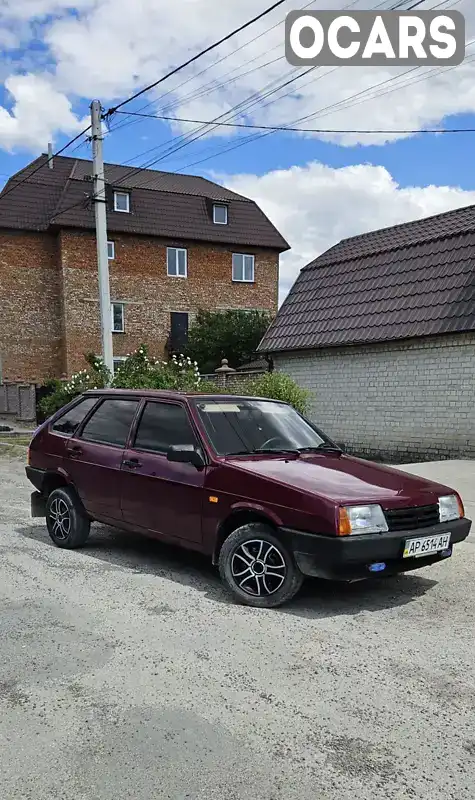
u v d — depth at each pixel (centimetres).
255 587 488
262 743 297
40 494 707
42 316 3105
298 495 467
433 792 264
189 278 3269
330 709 330
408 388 1352
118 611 470
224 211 3391
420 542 475
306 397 1443
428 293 1367
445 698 344
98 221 1562
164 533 557
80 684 354
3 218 3031
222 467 516
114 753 288
